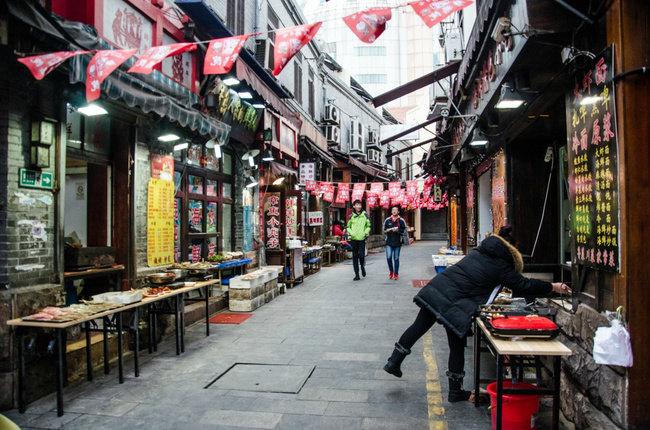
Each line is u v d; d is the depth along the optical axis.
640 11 3.04
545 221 7.18
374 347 6.46
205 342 6.79
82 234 6.57
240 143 10.26
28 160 4.76
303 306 9.51
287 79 15.38
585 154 3.66
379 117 32.56
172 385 5.04
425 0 3.54
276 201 12.16
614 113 3.12
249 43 11.34
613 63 3.12
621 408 3.13
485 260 4.49
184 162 8.41
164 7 7.20
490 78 6.04
